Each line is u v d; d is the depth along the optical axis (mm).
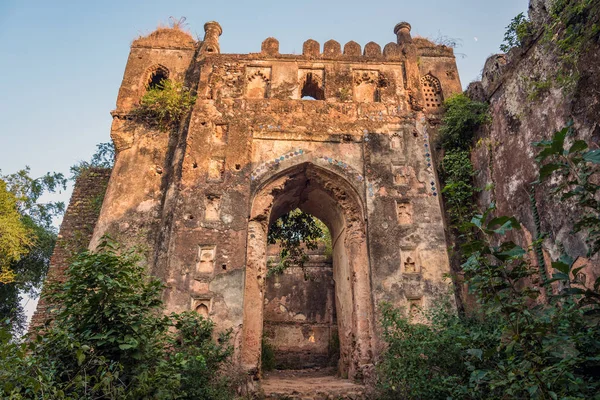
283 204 11938
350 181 10828
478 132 11531
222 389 7504
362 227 10656
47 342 5301
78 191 12852
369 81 12352
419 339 7414
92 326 5594
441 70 13688
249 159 10789
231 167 10656
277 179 10867
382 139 11297
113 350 5547
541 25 9430
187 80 12617
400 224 10367
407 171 10969
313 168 10977
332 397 8344
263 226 10539
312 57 12430
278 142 11117
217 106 11500
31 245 16062
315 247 15602
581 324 4906
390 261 9953
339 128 11391
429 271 9883
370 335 9617
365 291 10117
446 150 12141
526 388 4562
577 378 4496
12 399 4375
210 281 9398
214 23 13227
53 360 5211
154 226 10523
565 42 8500
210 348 7980
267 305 16438
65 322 5664
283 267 16375
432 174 10977
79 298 5680
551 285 8148
